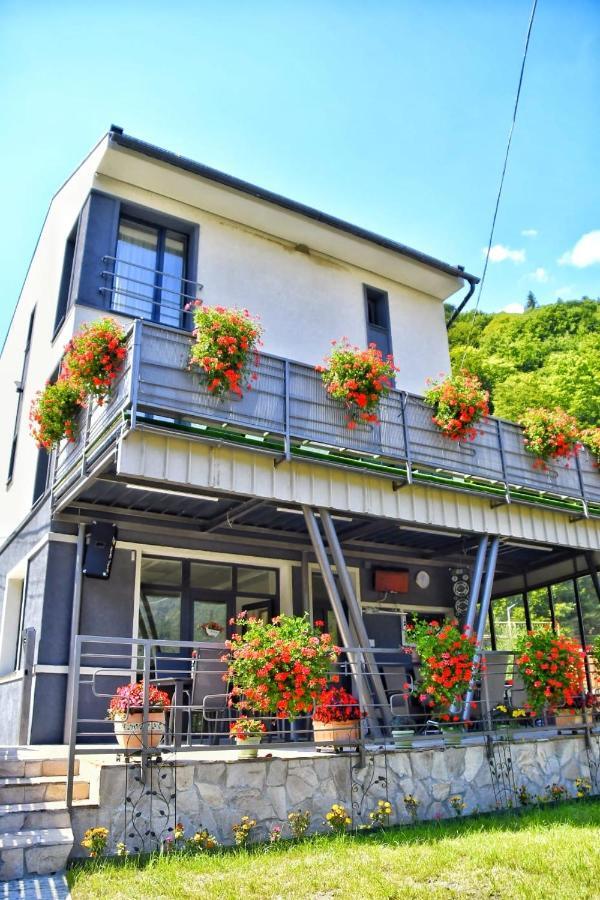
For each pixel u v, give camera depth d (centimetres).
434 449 958
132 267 1024
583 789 835
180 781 598
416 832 632
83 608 886
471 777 759
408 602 1205
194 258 1067
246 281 1112
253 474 796
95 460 793
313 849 577
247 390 798
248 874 503
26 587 1015
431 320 1361
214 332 775
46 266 1266
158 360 748
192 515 959
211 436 766
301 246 1198
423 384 1295
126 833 565
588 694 916
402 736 765
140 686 664
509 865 522
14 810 543
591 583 1273
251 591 1034
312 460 829
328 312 1199
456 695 786
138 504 909
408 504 925
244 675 665
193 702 730
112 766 574
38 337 1255
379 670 968
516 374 3766
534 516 1066
